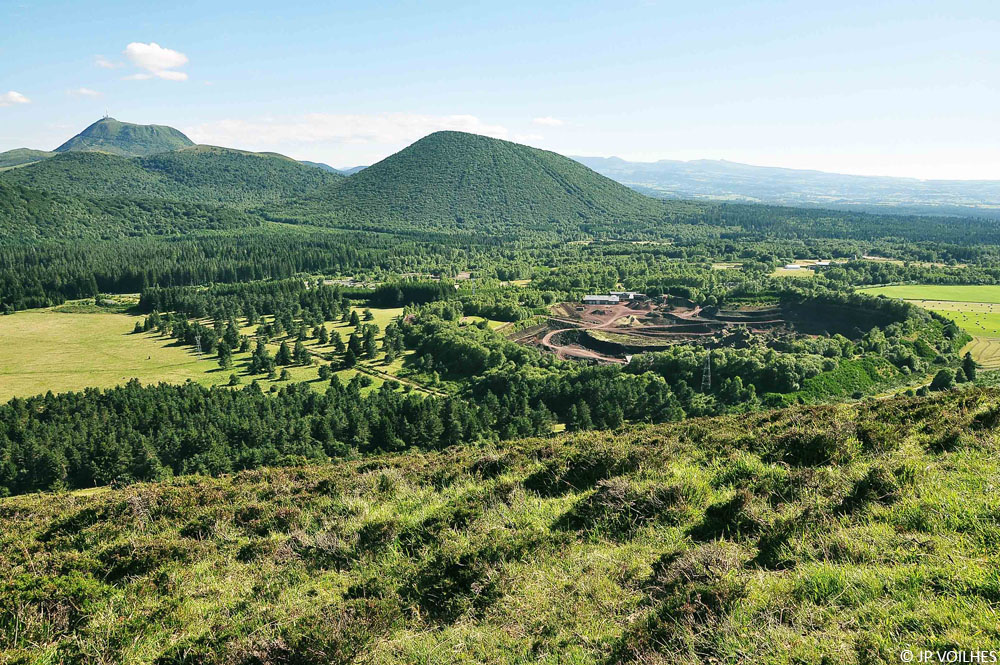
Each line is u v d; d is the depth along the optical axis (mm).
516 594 11664
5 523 24312
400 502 19859
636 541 13383
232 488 25016
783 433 20328
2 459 75688
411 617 11523
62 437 79688
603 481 16203
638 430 34094
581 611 10617
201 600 13812
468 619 11133
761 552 11492
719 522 13328
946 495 11914
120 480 71500
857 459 16797
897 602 8562
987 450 15047
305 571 14758
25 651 11609
